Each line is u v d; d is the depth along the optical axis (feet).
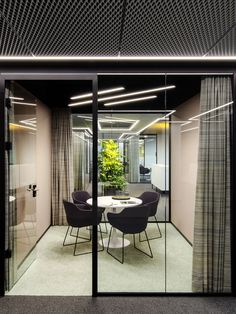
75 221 11.81
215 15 5.64
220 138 8.53
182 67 8.42
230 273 8.38
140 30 6.26
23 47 7.18
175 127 12.34
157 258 10.52
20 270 9.63
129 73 8.38
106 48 7.31
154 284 8.77
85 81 10.15
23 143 10.69
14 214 9.36
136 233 10.69
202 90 8.63
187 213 11.39
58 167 16.20
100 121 11.03
